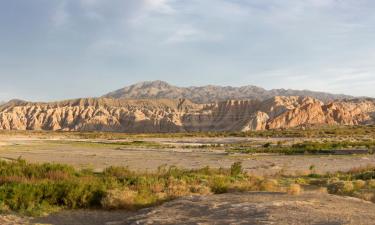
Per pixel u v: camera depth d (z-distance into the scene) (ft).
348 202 50.21
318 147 204.23
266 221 38.60
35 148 225.35
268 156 172.76
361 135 360.07
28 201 56.18
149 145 269.44
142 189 63.82
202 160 154.30
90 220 49.57
